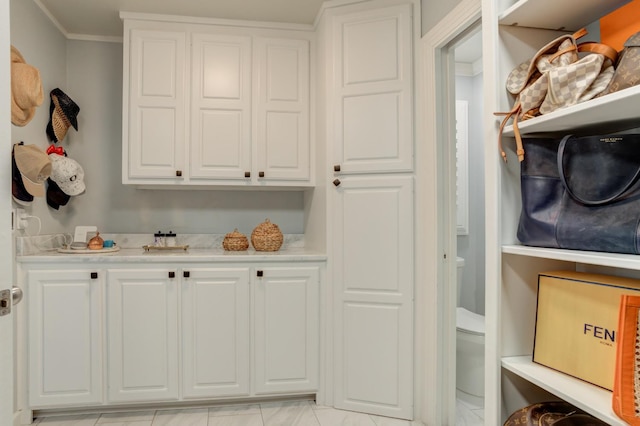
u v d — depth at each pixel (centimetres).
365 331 227
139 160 253
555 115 96
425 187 217
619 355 81
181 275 230
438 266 210
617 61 94
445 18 195
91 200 282
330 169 237
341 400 231
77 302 223
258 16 256
